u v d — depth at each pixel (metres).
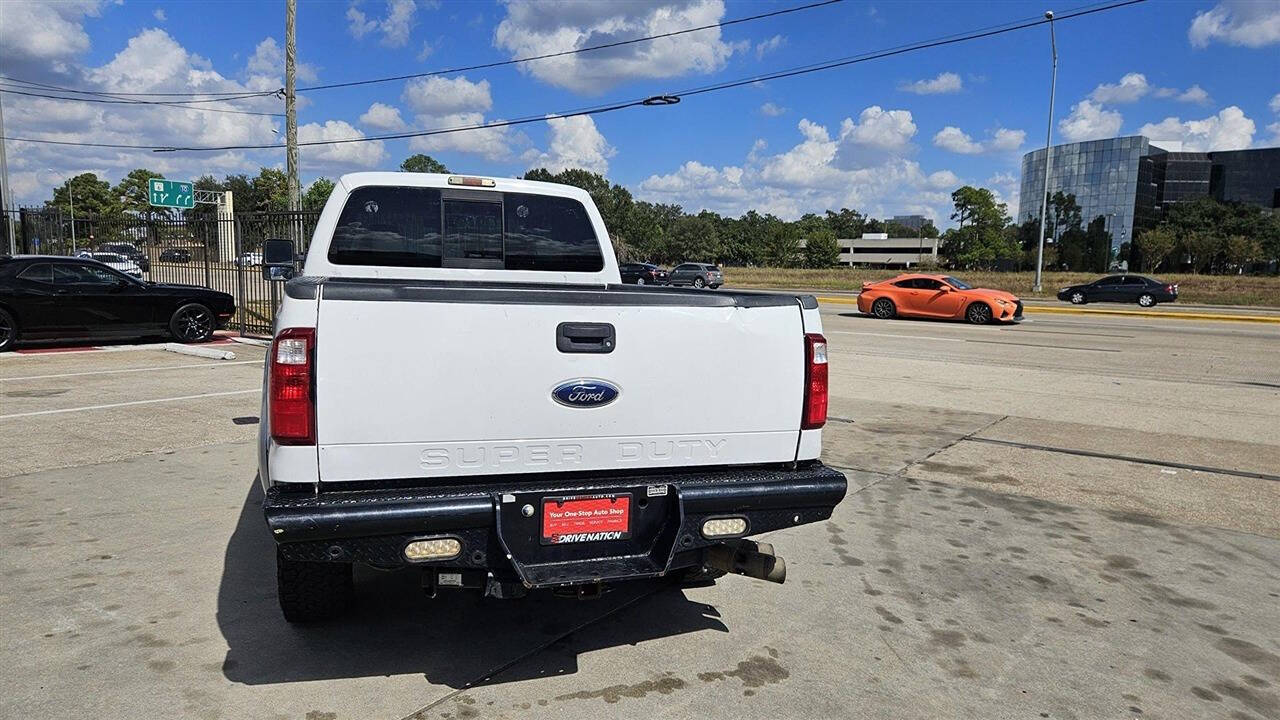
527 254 4.60
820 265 140.62
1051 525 5.30
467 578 3.02
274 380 2.76
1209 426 8.48
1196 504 5.78
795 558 4.66
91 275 13.04
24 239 18.48
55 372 10.78
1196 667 3.45
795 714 3.01
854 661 3.44
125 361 11.92
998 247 125.50
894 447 7.43
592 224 4.75
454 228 4.45
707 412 3.29
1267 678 3.37
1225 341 17.94
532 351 3.01
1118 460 7.01
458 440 2.95
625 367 3.14
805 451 3.50
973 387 10.98
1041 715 3.05
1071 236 119.69
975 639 3.67
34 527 4.82
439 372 2.90
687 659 3.43
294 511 2.69
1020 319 22.67
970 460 6.97
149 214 17.20
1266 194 117.44
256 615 3.73
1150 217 117.81
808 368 3.47
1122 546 4.93
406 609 3.86
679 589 4.20
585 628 3.71
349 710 2.96
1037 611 3.98
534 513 3.00
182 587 4.01
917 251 160.25
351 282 3.02
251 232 15.20
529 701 3.06
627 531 3.14
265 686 3.11
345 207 4.27
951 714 3.04
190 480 5.85
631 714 2.98
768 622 3.81
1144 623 3.86
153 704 2.96
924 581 4.34
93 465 6.21
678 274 44.16
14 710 2.88
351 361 2.81
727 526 3.22
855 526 5.23
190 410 8.34
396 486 2.92
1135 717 3.05
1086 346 16.42
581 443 3.11
